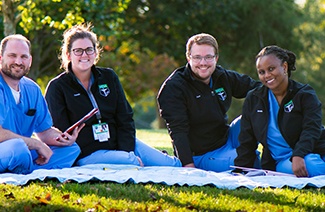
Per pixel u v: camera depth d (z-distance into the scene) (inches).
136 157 317.1
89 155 316.2
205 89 324.5
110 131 322.7
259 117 307.3
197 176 285.9
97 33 722.2
